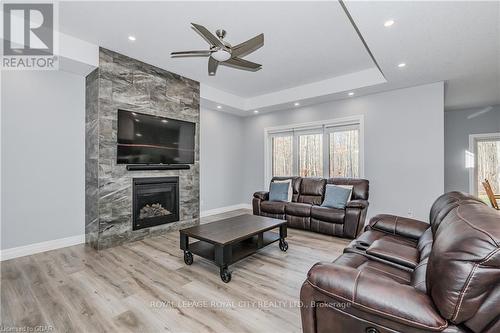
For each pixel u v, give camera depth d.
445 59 3.06
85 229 3.54
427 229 2.14
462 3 1.97
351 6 2.02
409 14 2.13
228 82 4.69
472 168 5.82
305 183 4.81
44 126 3.21
